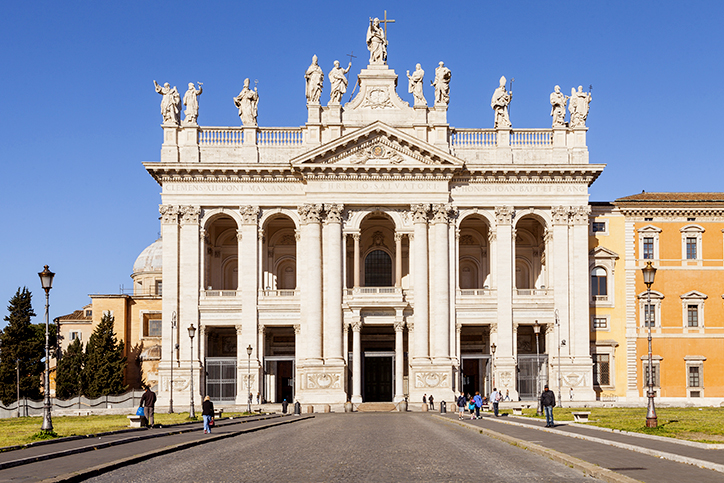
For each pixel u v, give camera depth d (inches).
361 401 3122.5
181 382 3149.6
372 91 3297.2
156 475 964.6
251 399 3117.6
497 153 3287.4
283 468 1019.9
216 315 3208.7
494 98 3324.3
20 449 1294.3
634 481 823.7
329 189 3221.0
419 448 1300.4
